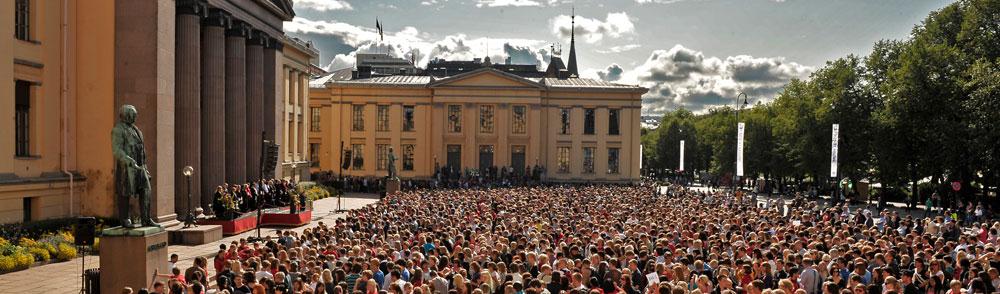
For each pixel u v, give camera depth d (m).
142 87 36.34
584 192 65.56
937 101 64.06
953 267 21.14
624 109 102.19
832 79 81.06
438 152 99.44
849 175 79.62
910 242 26.50
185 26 41.47
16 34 33.47
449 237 27.23
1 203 31.97
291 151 78.06
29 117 34.41
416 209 41.41
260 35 54.12
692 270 19.92
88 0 36.41
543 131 101.56
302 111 82.06
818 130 78.62
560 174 102.06
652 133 191.12
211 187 46.06
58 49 35.69
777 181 106.88
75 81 36.44
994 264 19.12
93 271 22.00
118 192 21.94
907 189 83.25
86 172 36.44
